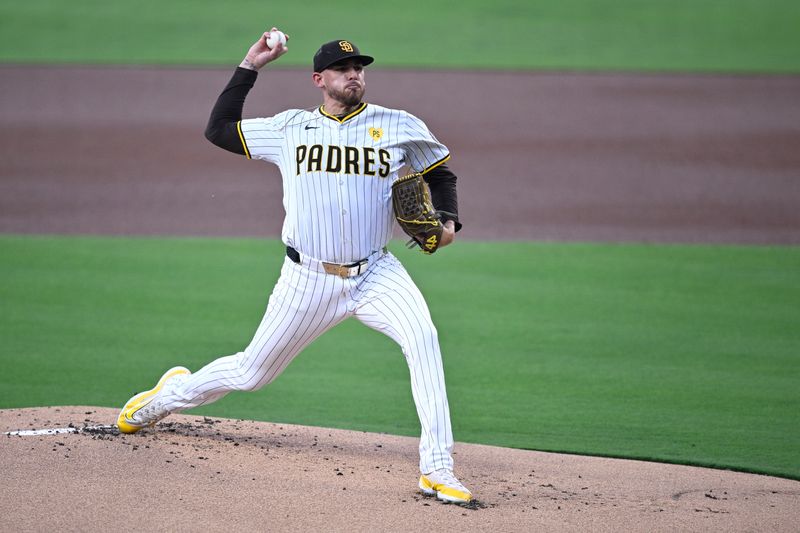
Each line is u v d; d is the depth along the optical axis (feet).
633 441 71.72
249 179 178.81
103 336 97.19
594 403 80.79
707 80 253.24
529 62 270.46
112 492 52.80
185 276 120.98
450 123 215.10
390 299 55.67
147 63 264.11
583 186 174.09
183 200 163.63
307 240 55.47
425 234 55.21
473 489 57.41
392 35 296.10
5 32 293.84
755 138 204.64
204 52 275.80
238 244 138.00
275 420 76.38
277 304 57.31
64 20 308.60
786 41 293.64
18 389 81.71
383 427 74.95
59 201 161.07
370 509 52.34
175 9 324.39
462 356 93.25
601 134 208.54
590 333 100.73
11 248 133.39
